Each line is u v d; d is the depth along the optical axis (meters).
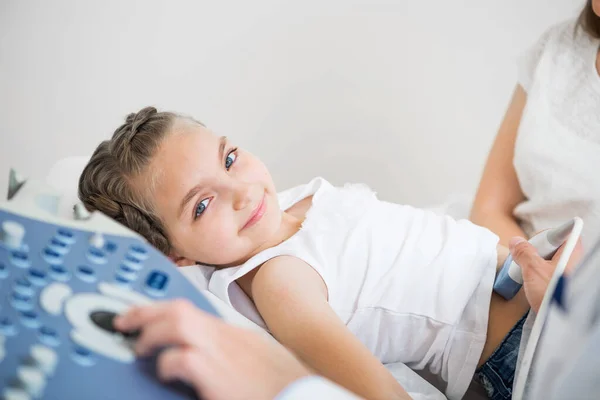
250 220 0.93
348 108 1.47
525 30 1.45
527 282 0.85
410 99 1.48
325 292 0.91
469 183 1.50
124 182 0.93
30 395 0.39
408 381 0.91
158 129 0.94
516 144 1.30
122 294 0.50
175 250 0.94
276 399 0.46
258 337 0.51
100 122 1.28
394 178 1.51
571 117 1.23
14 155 1.21
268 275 0.87
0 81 1.20
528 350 0.63
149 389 0.43
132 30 1.28
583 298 0.53
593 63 1.24
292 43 1.40
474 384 0.99
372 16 1.42
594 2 1.18
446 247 0.98
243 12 1.35
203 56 1.34
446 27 1.45
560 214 1.20
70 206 0.68
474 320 0.95
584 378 0.53
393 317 0.94
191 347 0.45
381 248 0.97
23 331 0.43
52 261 0.50
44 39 1.22
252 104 1.41
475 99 1.48
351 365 0.74
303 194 1.12
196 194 0.90
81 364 0.42
